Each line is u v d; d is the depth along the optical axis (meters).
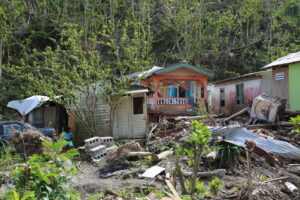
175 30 28.91
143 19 28.33
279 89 16.05
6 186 5.96
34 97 15.70
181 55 28.38
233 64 30.34
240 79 20.17
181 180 6.32
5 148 9.30
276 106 13.20
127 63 14.52
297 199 6.77
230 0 34.19
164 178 7.77
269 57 28.36
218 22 28.03
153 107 16.83
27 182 4.40
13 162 8.26
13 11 26.75
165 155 9.46
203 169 8.38
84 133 14.77
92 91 14.52
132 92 14.12
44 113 17.08
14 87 23.59
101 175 8.62
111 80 14.18
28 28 29.53
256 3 28.97
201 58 29.73
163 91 18.89
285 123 12.73
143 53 16.36
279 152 7.20
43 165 4.76
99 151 10.84
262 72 17.91
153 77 17.11
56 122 15.52
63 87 13.84
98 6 29.75
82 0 30.56
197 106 17.03
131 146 9.92
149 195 6.30
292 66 14.96
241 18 29.88
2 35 24.20
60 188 4.43
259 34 31.42
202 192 6.36
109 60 25.27
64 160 5.04
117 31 26.55
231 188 7.12
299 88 14.52
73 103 14.33
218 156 8.59
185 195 6.08
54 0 29.84
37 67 13.98
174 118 14.50
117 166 9.21
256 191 6.62
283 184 7.54
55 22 28.72
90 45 24.38
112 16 28.38
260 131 11.65
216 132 8.41
